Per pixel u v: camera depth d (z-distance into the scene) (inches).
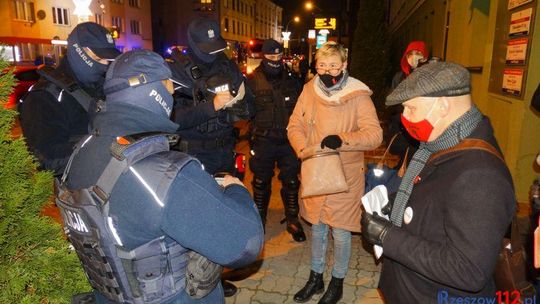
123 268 50.6
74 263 72.0
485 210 51.1
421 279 60.3
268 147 158.7
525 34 179.8
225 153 122.3
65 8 1061.1
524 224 157.8
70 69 90.7
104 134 51.8
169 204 47.8
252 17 2471.7
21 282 63.4
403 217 62.0
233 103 112.9
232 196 57.6
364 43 462.3
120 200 48.3
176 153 51.3
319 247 120.8
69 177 53.8
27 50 951.6
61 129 88.8
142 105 53.1
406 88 56.7
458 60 302.5
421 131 58.0
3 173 64.4
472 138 56.2
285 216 177.5
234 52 914.1
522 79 181.9
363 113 110.5
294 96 157.3
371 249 157.8
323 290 126.0
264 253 154.5
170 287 53.0
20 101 94.7
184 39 1771.7
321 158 105.8
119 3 1283.2
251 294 127.6
